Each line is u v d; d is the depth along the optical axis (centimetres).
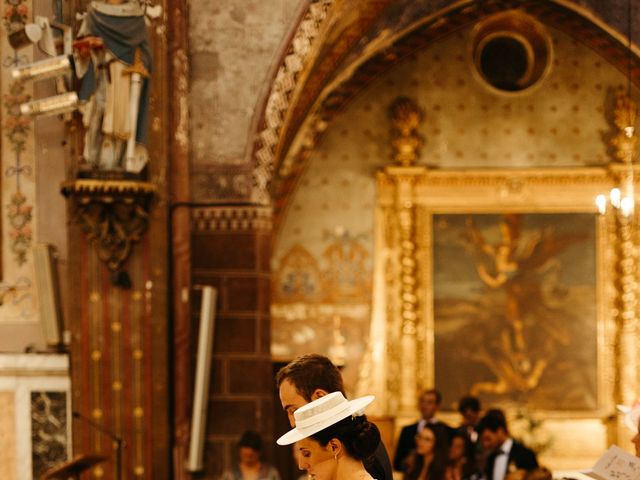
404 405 1712
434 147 1745
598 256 1731
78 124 1233
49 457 1243
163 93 1287
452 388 1727
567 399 1722
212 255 1304
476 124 1745
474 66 1745
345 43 1608
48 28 1205
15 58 1267
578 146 1742
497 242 1739
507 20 1730
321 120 1730
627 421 777
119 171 1223
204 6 1312
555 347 1728
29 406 1247
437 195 1736
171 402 1277
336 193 1731
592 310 1731
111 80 1208
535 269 1738
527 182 1738
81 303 1248
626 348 1716
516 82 1752
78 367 1247
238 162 1309
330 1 1318
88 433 1242
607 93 1741
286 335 1716
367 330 1720
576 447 1708
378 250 1730
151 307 1259
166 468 1255
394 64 1739
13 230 1261
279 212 1727
